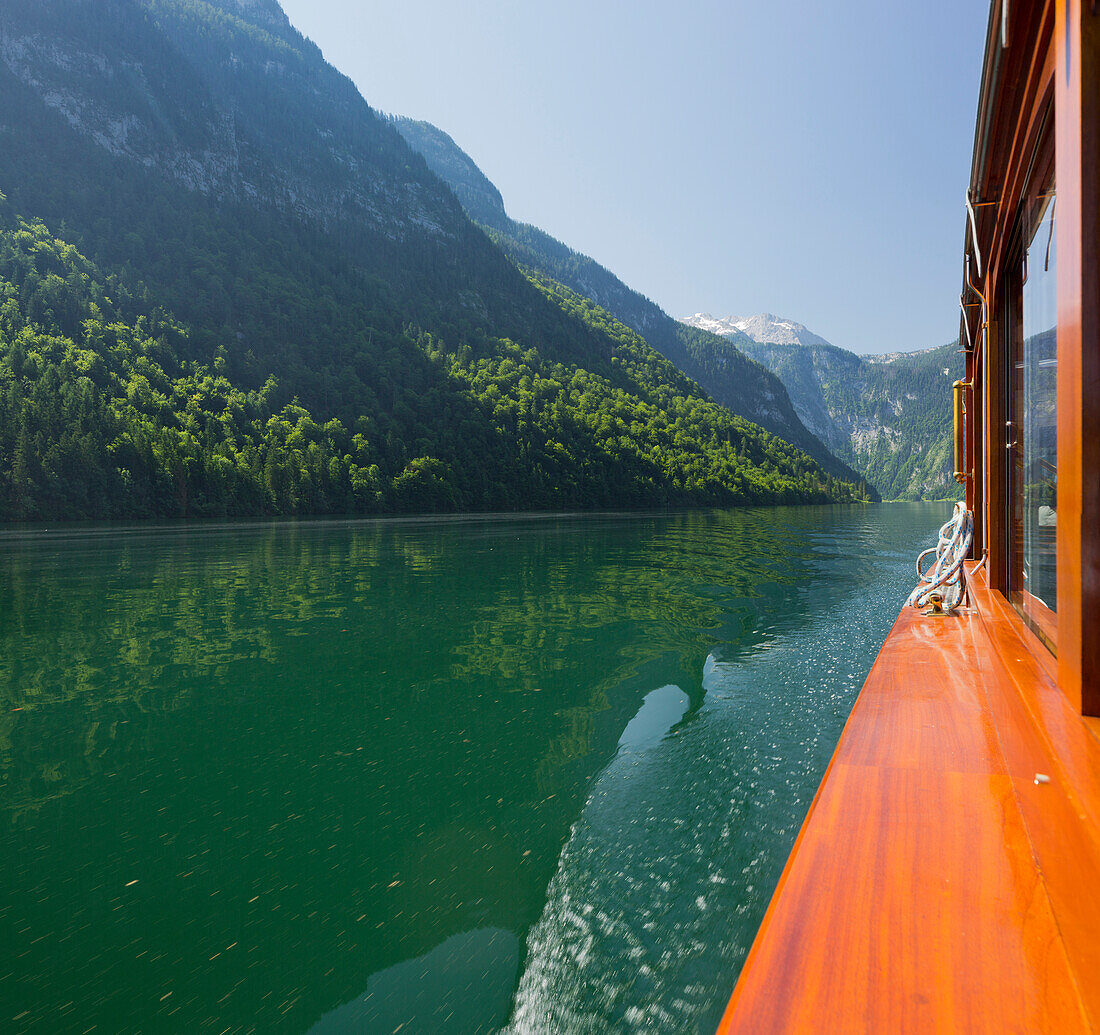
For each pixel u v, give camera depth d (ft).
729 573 55.98
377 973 9.82
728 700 22.06
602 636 32.01
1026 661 9.78
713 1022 8.89
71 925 11.05
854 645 29.37
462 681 24.99
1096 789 5.16
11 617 37.78
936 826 4.85
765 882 11.91
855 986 3.19
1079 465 5.80
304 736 19.67
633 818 14.34
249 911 11.44
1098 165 5.41
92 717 21.49
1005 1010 2.98
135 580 53.11
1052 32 6.70
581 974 9.76
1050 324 8.75
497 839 13.69
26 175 424.46
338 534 111.34
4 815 15.05
